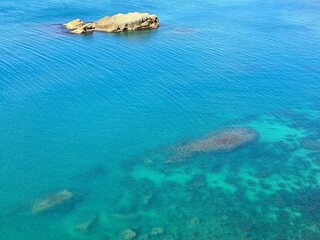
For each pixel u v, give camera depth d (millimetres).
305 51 62406
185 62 55562
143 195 31328
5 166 33344
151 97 45688
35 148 35875
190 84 49375
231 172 34594
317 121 43312
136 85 48125
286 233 28125
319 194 32219
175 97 46156
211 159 36250
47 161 34375
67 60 53594
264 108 45312
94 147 36719
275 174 34594
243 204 30844
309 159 36844
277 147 38469
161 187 32344
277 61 58000
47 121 39844
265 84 50688
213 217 29375
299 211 30250
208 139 38938
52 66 51438
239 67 55188
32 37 61750
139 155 36156
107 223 28234
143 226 28156
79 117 40875
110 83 48094
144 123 40812
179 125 40875
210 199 31250
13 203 29500
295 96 48344
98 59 54719
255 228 28484
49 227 27547
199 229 28141
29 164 33812
